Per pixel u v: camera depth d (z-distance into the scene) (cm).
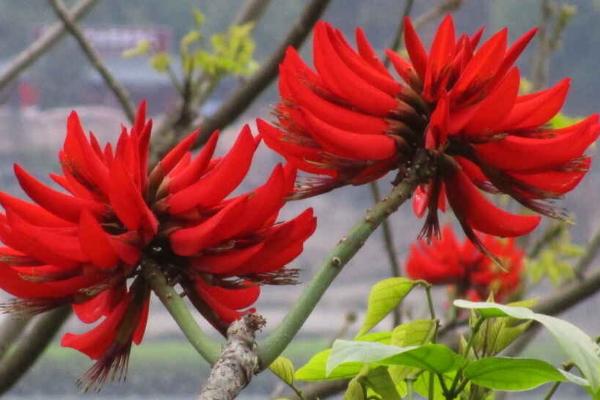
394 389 144
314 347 1093
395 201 141
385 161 145
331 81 145
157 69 247
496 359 138
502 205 311
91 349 141
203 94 258
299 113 145
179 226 141
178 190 142
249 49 257
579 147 144
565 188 145
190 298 140
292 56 147
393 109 145
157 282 139
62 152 143
